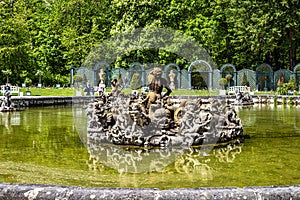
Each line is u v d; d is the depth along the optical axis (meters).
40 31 47.44
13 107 23.05
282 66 48.47
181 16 36.34
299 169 6.96
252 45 40.69
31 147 9.49
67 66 45.44
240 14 41.25
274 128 13.10
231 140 10.19
